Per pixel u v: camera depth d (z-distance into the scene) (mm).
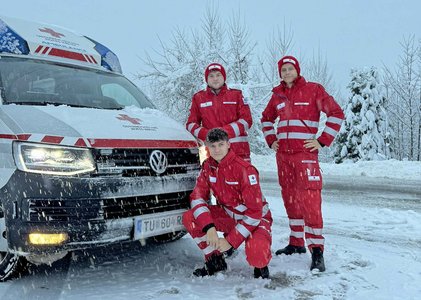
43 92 4402
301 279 3668
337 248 4590
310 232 3951
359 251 4484
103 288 3551
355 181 10555
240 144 4383
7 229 3344
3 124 3512
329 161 26172
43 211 3281
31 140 3340
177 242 5039
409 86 27734
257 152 18406
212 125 4430
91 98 4684
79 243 3344
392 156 26891
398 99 28797
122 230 3521
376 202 7434
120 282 3701
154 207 3760
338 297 3266
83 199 3352
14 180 3324
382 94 25297
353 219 6125
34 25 5125
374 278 3658
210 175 3818
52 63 4855
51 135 3385
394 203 7320
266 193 8797
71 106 4203
